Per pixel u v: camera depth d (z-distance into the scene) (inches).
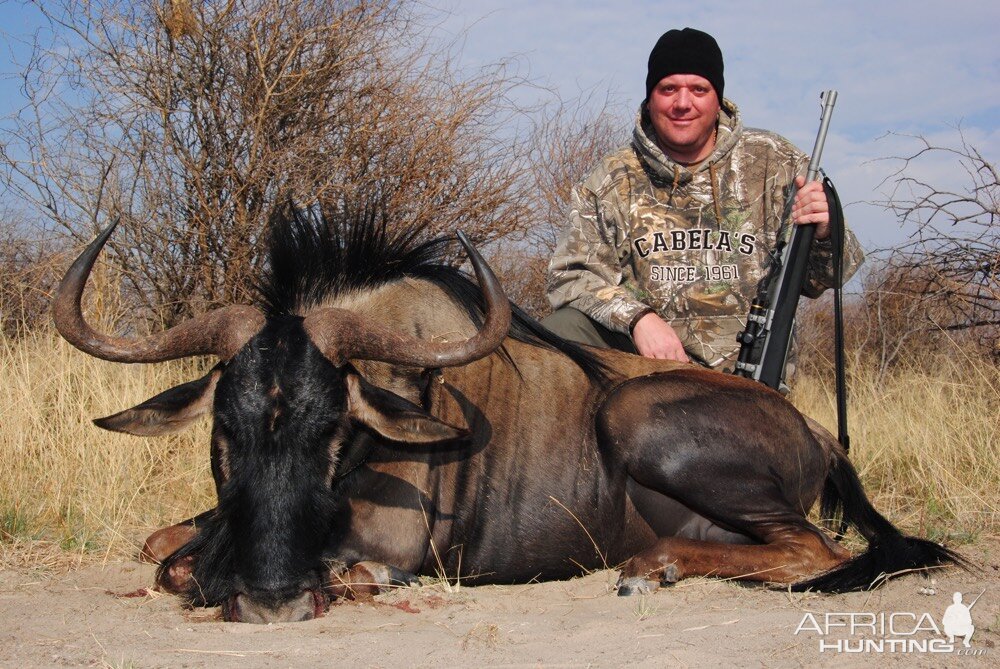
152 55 312.3
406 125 323.9
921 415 257.8
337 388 145.2
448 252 192.9
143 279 315.6
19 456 224.1
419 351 151.3
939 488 217.8
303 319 151.2
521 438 176.9
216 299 307.0
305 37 311.9
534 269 441.1
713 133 224.2
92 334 150.8
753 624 131.8
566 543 176.1
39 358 263.0
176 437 244.4
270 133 315.3
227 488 138.7
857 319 366.0
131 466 226.8
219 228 309.6
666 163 218.4
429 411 171.3
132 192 309.1
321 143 322.7
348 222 185.0
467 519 173.2
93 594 157.9
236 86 314.2
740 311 217.6
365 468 163.3
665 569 156.8
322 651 122.7
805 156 220.5
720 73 217.2
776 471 173.6
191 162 305.6
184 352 151.1
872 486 233.6
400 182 323.0
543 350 185.8
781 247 207.3
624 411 174.7
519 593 160.1
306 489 138.9
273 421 138.7
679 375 181.2
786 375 218.7
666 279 219.9
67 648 125.8
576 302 214.4
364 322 151.3
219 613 143.1
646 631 129.9
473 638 127.9
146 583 168.1
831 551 165.5
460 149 328.5
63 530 195.9
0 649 126.0
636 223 221.6
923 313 319.0
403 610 146.2
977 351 308.7
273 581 136.3
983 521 202.1
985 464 227.1
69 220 309.6
